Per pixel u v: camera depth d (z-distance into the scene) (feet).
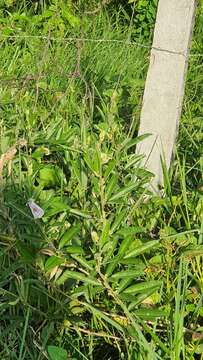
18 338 3.73
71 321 3.80
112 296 3.83
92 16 8.64
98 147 4.30
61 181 4.39
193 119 5.82
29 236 3.78
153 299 3.93
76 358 3.81
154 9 8.57
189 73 7.48
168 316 3.81
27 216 3.82
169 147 4.80
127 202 4.33
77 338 3.90
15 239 3.77
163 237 4.06
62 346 3.84
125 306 3.68
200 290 3.95
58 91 5.87
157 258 4.08
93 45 7.77
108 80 6.59
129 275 3.80
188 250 3.99
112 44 7.86
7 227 3.89
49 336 3.74
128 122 5.61
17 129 4.71
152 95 4.77
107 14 8.75
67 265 3.86
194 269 4.03
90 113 5.26
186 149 5.47
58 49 7.09
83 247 4.08
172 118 4.76
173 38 4.69
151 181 4.76
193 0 4.64
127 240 3.86
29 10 8.68
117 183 4.37
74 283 3.92
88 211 4.17
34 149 4.82
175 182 4.93
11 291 3.84
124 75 7.22
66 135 4.80
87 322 4.00
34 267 3.77
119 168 4.52
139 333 3.55
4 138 4.61
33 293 3.81
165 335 3.84
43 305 3.83
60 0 8.34
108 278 3.79
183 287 3.86
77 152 4.61
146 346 3.52
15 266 3.69
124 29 8.70
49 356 3.58
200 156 5.23
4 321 3.84
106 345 3.94
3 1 8.61
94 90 6.20
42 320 3.83
